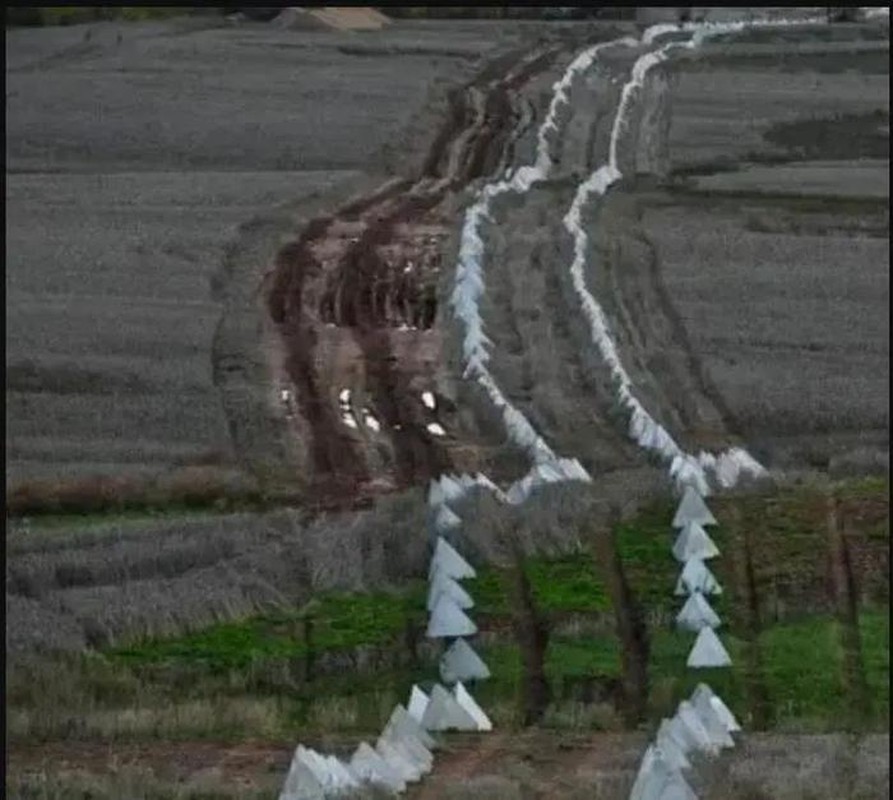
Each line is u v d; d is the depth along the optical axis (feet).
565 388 509.35
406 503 403.34
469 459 449.89
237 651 334.65
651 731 298.76
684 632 344.90
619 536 389.80
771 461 451.12
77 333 552.41
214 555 376.27
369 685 323.16
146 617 342.64
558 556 378.73
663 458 442.09
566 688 320.09
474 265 630.74
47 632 334.44
